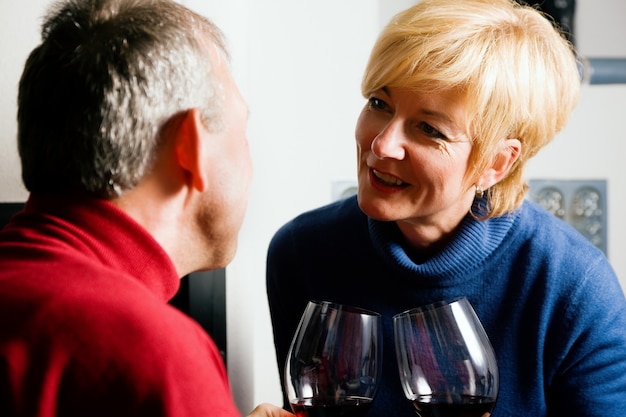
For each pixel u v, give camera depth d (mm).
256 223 2287
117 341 694
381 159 1177
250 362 2072
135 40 800
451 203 1212
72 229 785
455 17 1146
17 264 744
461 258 1273
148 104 796
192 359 715
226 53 896
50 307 702
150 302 732
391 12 2574
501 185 1289
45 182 815
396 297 1332
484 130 1166
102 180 799
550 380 1314
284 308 1443
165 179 824
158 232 834
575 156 2766
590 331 1284
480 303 1312
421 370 1042
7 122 1774
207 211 864
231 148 867
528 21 1215
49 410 683
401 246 1323
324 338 1037
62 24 823
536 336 1292
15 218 819
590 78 2740
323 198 2340
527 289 1294
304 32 2318
